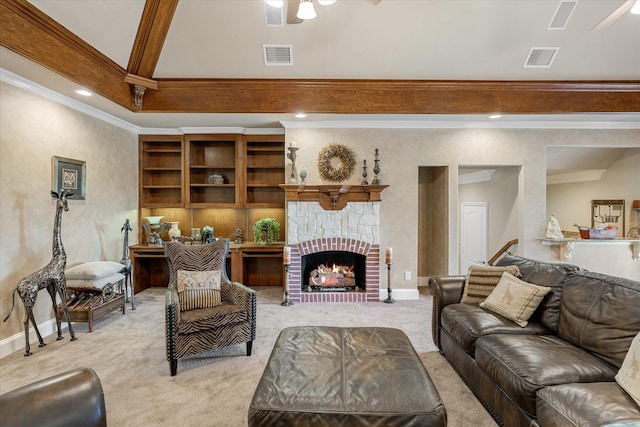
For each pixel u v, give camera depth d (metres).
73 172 3.77
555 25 3.29
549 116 4.27
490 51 3.57
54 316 3.46
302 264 4.77
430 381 1.66
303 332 2.22
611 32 3.34
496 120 4.49
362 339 2.12
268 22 3.29
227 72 3.83
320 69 3.79
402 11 3.18
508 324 2.36
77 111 3.83
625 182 5.35
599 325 1.90
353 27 3.34
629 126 4.67
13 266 3.05
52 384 1.20
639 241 4.55
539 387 1.60
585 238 4.68
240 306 2.91
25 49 2.57
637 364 1.47
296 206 4.62
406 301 4.63
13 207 3.05
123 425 1.97
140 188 5.14
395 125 4.64
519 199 4.84
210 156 5.46
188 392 2.32
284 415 1.42
